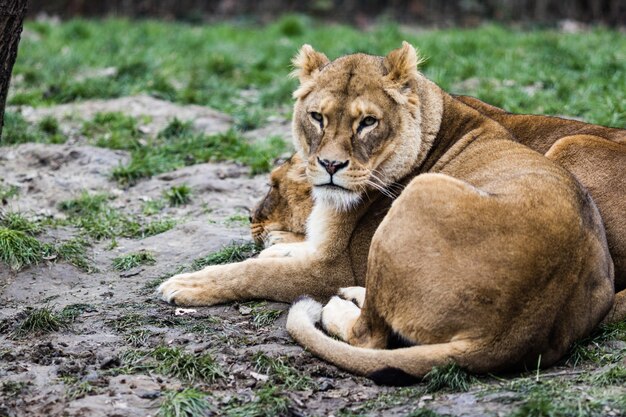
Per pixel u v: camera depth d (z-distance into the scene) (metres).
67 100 22.36
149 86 23.08
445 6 36.88
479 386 8.84
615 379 8.84
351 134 10.85
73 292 12.45
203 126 20.44
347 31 30.94
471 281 8.86
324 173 10.78
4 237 13.07
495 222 9.05
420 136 11.29
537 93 20.77
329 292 11.41
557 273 8.97
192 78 24.19
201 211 15.85
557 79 21.69
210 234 14.32
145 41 29.36
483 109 12.79
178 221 15.23
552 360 9.17
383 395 8.99
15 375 9.53
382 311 9.38
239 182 17.11
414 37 28.05
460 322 8.89
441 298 8.92
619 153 11.09
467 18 36.31
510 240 8.95
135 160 17.88
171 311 11.46
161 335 10.68
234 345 10.38
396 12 37.06
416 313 9.06
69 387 9.20
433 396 8.75
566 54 23.84
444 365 8.84
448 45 25.64
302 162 11.89
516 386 8.68
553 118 12.47
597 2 35.44
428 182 9.31
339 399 9.04
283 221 13.34
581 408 8.14
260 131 20.47
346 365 9.26
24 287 12.53
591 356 9.55
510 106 19.97
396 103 11.12
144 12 37.53
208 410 8.79
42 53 26.72
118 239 14.62
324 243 11.35
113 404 8.85
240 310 11.39
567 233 9.12
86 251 13.93
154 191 16.89
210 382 9.46
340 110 10.91
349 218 11.29
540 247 8.95
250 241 13.96
